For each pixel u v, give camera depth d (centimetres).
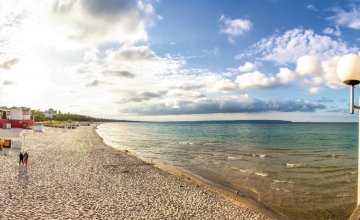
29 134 6519
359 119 466
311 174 3123
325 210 1845
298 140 9112
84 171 2512
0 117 7706
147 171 2845
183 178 2653
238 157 4653
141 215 1481
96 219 1373
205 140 8938
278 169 3459
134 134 12606
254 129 19275
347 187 2480
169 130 17962
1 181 1928
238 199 2045
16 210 1401
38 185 1898
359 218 440
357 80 434
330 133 13675
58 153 3631
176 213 1559
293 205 1944
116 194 1839
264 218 1614
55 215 1380
